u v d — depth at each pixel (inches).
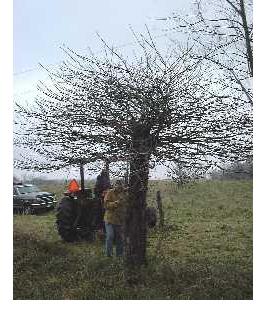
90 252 369.7
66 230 415.8
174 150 270.7
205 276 277.6
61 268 317.1
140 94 271.4
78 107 281.4
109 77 282.2
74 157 281.3
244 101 277.6
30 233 407.2
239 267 305.4
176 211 656.4
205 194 788.0
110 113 274.5
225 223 547.5
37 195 695.1
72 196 430.6
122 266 303.4
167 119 269.6
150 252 368.8
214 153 275.1
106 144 274.8
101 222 426.3
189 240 434.3
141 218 287.9
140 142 267.6
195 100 275.1
